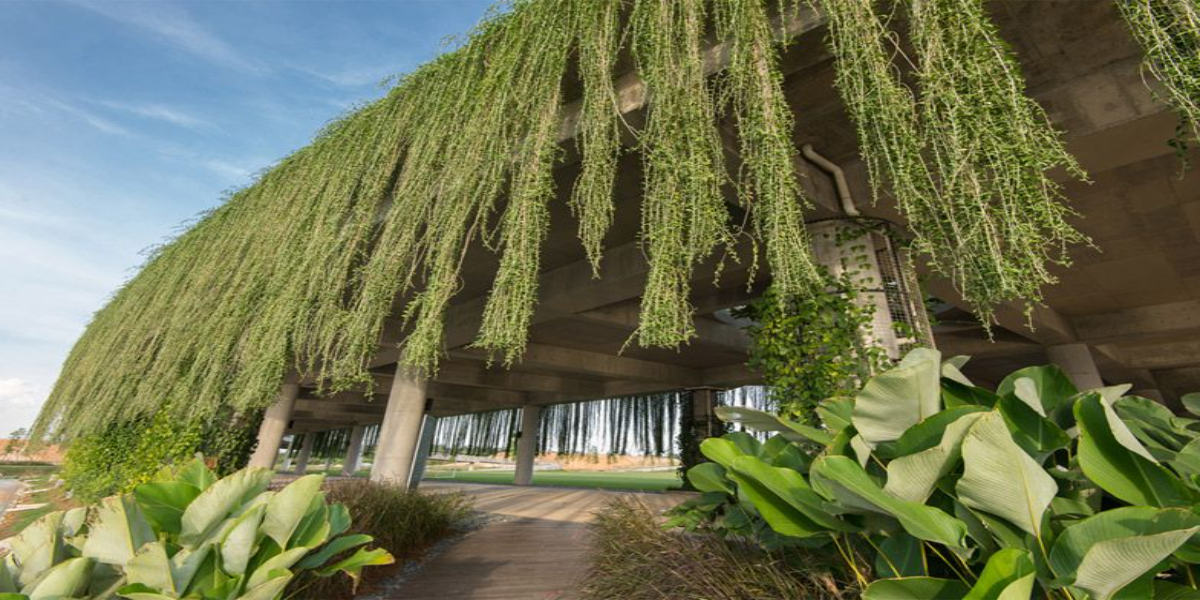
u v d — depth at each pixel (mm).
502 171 5137
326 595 3941
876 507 1538
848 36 3453
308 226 7840
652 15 4227
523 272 4590
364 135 7715
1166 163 5238
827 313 4660
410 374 10031
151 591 1961
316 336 6812
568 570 4941
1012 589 1130
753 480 1891
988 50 3029
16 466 26953
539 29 5262
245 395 6945
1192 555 1230
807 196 5133
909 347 4539
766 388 4828
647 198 4031
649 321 3572
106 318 14469
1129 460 1473
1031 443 1670
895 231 5270
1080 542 1278
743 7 3848
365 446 31094
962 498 1489
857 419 1845
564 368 14039
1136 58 4105
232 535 2146
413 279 8094
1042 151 2797
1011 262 2816
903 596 1436
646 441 18359
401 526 5637
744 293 8977
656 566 3061
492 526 7918
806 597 2145
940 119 3115
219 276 9406
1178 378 13617
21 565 2105
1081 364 9898
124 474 8828
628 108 4738
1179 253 7230
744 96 3824
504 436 23984
